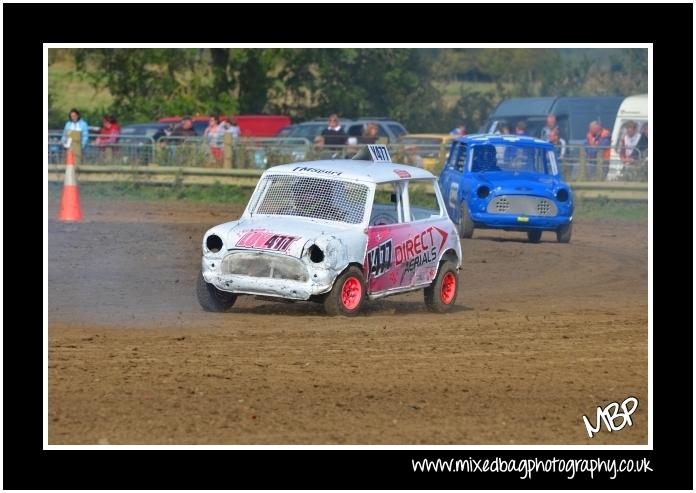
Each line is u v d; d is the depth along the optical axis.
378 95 131.38
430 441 20.80
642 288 42.41
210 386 23.70
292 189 33.66
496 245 54.94
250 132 114.00
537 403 23.52
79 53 123.19
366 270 32.31
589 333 31.17
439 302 35.00
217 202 75.56
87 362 25.56
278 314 32.81
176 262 45.25
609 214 72.38
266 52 124.31
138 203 72.81
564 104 89.50
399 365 26.16
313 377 24.72
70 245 49.16
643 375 26.12
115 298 35.62
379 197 34.03
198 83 124.25
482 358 27.33
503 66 173.62
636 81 131.62
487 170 57.28
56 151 80.75
